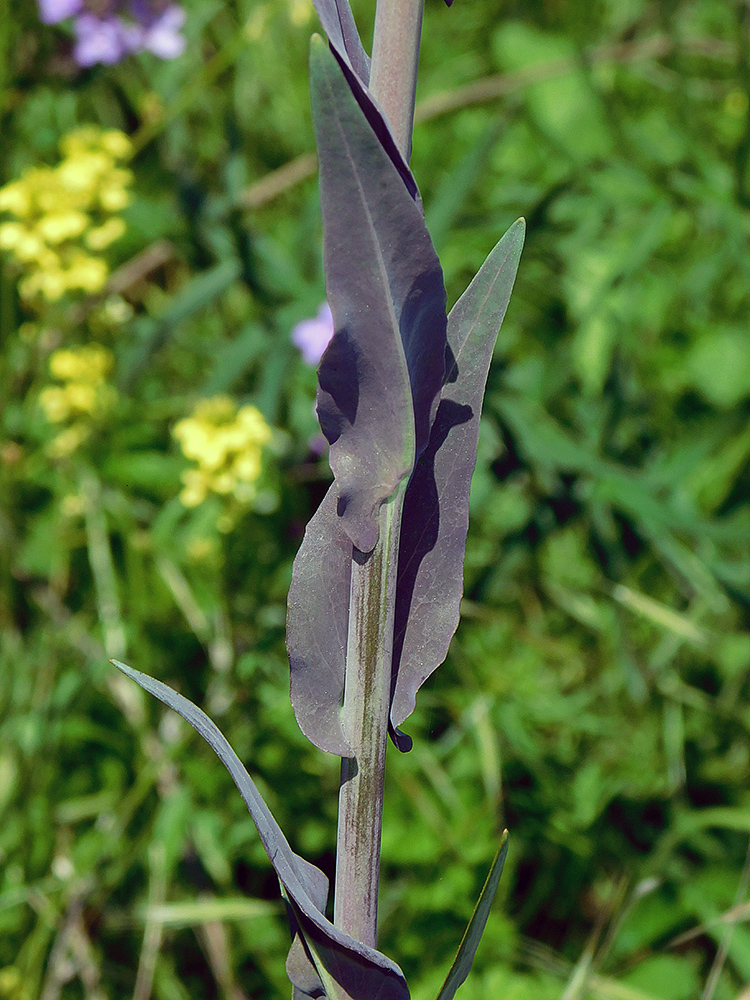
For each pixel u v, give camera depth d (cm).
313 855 69
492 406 76
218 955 63
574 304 89
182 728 70
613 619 77
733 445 84
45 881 65
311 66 34
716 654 79
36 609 75
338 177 34
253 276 82
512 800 70
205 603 74
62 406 73
